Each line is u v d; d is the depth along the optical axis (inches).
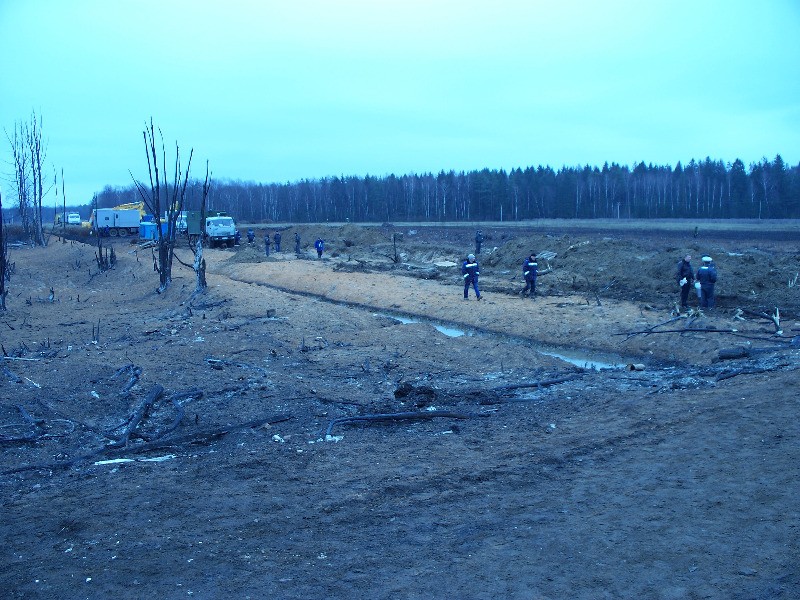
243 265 1510.8
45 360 575.2
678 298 844.0
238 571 225.8
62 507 287.0
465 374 547.8
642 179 3686.0
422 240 2033.7
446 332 805.2
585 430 372.2
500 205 3501.5
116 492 302.8
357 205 4062.5
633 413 397.4
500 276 1210.0
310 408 440.8
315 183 4315.9
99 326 786.2
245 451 358.9
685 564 217.8
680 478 290.7
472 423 401.1
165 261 1071.6
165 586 217.0
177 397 459.2
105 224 2516.0
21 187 2281.0
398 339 661.3
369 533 253.1
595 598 201.2
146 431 397.7
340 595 208.7
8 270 1254.9
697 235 1718.8
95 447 373.7
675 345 613.9
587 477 301.4
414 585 213.2
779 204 3157.0
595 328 707.4
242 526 262.1
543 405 435.2
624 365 592.1
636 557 224.2
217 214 2139.5
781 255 1075.3
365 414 424.8
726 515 250.7
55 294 1120.8
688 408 395.5
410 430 392.8
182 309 901.2
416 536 249.1
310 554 237.0
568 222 2982.3
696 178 3472.0
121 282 1242.0
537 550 233.5
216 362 565.9
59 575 226.8
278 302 892.6
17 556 242.8
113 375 511.2
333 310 821.9
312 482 309.0
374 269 1381.6
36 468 338.6
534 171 4018.2
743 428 347.9
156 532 258.7
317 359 595.8
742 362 513.0
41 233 2255.2
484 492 290.2
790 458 299.3
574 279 1033.5
